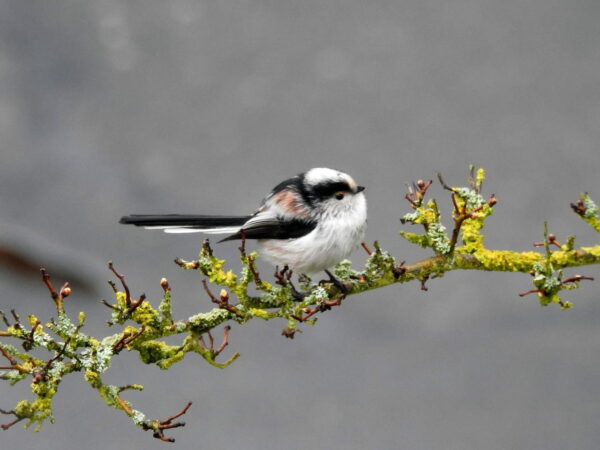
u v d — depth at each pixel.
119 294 6.47
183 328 6.64
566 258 7.55
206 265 6.84
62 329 6.12
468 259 7.52
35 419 5.87
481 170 7.66
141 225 8.13
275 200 8.23
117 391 6.04
